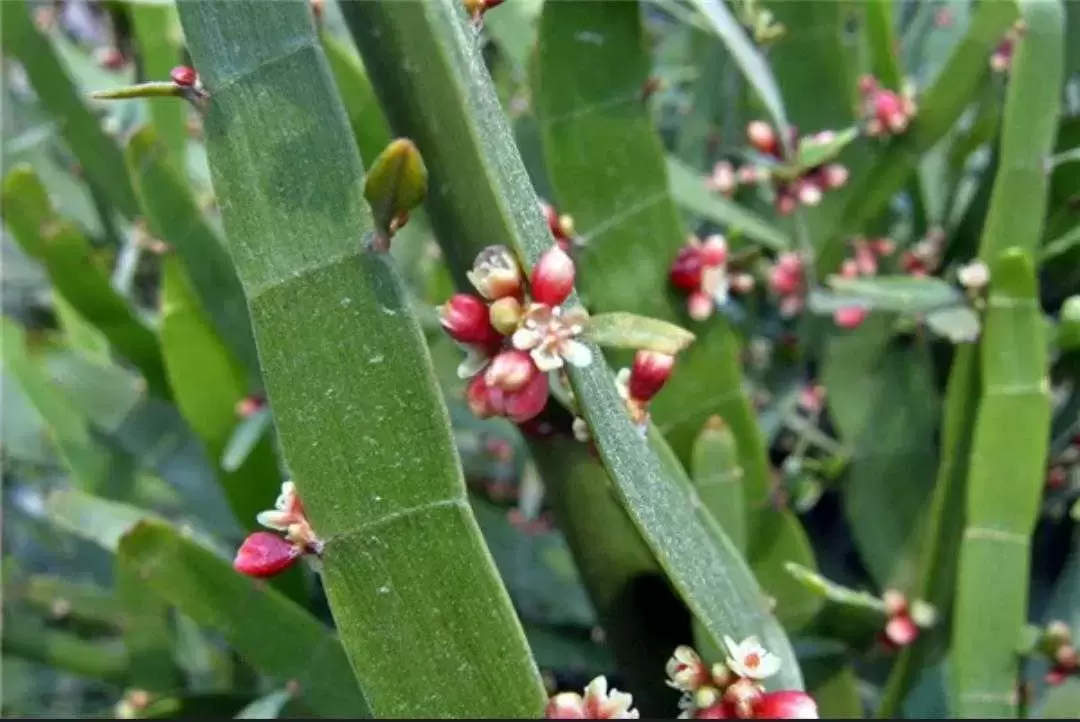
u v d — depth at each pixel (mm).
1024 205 165
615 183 167
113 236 280
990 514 162
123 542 162
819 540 253
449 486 115
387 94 132
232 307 203
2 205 202
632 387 134
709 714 129
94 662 223
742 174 216
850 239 211
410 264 243
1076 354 200
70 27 358
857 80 221
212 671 217
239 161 119
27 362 230
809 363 258
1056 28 162
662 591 151
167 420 234
